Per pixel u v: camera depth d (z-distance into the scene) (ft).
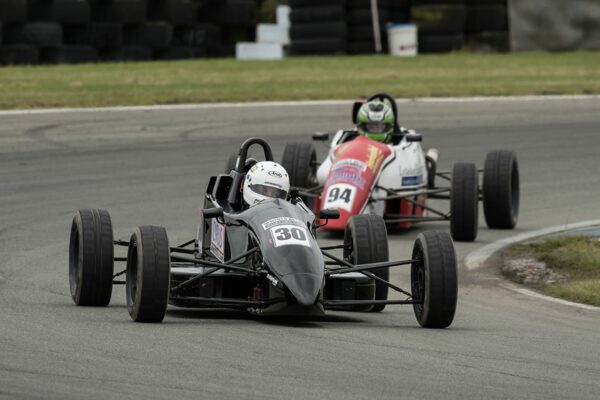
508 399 84.74
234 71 386.73
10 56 406.82
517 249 172.14
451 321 112.57
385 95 194.18
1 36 404.57
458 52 452.76
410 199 182.39
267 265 110.73
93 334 103.45
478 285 148.56
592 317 127.95
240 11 462.19
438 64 409.08
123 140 267.18
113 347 97.50
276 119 297.74
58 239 173.06
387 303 111.96
